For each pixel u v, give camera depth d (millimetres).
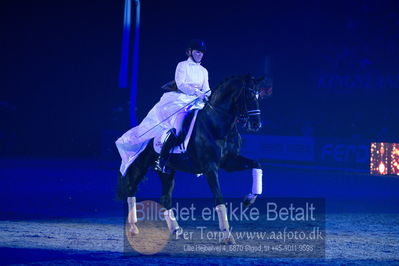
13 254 6957
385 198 14156
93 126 31266
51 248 7398
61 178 17719
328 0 29406
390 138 22688
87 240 8062
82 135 28938
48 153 29234
